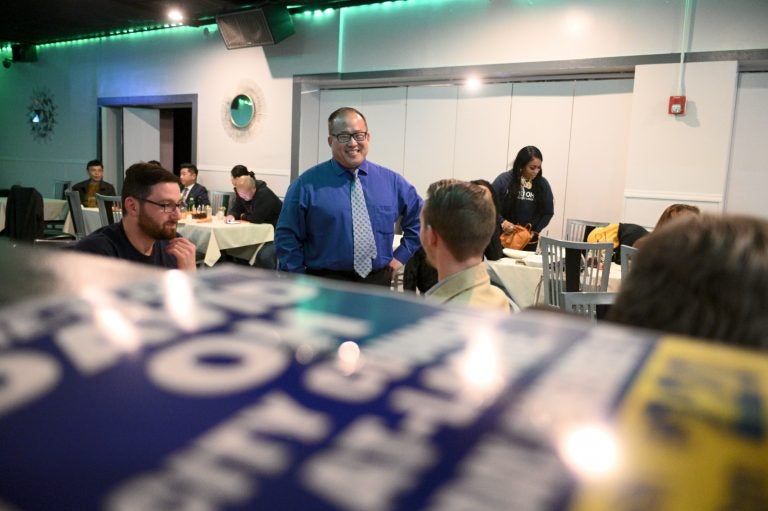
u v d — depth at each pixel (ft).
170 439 0.83
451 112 20.48
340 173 8.11
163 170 6.25
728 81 15.44
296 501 0.71
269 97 24.03
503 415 0.87
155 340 1.14
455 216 4.54
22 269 1.70
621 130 17.67
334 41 21.90
